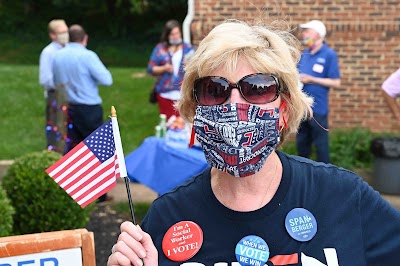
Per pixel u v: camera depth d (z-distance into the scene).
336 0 10.20
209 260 2.29
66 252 3.23
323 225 2.29
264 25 2.41
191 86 2.36
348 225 2.30
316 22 8.34
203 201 2.34
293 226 2.28
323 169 2.38
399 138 9.12
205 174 2.40
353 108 10.40
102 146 2.70
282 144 2.42
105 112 14.54
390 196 9.00
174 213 2.36
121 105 15.33
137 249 2.25
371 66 10.30
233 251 2.28
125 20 28.66
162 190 6.77
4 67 20.53
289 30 2.46
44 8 29.66
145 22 28.66
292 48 2.39
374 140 9.12
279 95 2.28
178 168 6.59
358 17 10.22
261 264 2.26
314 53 8.40
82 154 2.70
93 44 27.38
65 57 8.30
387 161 8.96
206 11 10.28
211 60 2.25
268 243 2.27
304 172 2.36
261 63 2.24
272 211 2.29
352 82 10.37
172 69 9.35
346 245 2.28
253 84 2.24
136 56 26.31
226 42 2.24
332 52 8.38
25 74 18.77
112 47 27.19
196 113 2.29
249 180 2.31
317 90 8.37
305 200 2.31
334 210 2.31
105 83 8.55
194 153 6.54
